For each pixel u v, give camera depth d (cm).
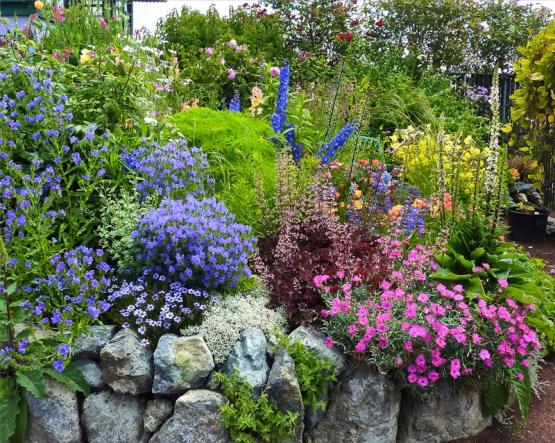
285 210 402
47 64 415
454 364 299
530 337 320
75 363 303
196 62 920
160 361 292
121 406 299
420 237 422
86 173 361
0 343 301
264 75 866
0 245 273
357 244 381
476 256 364
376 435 308
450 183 462
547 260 622
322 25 1327
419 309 318
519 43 1416
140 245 331
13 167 318
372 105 853
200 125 524
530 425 348
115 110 409
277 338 314
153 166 381
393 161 649
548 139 700
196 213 340
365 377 309
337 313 317
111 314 324
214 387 297
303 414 297
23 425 292
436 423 322
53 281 305
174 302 315
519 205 695
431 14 1360
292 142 569
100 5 654
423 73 1124
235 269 326
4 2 814
